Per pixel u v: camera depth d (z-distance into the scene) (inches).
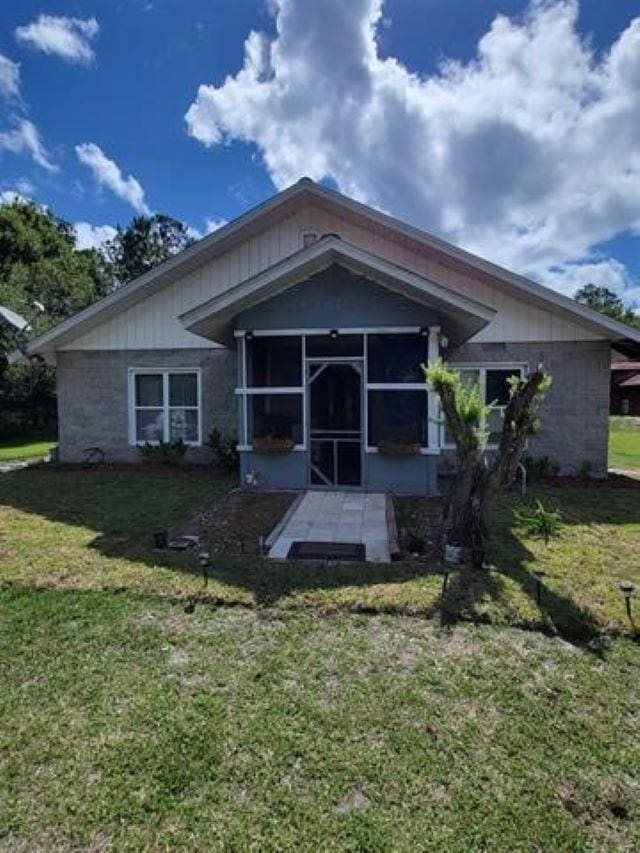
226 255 495.5
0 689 137.6
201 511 315.9
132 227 1962.4
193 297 502.9
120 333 514.9
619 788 106.7
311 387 376.8
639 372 1430.9
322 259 342.0
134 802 102.5
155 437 518.9
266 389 367.9
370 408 357.7
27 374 839.1
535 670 146.5
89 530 276.1
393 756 114.2
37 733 121.3
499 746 117.5
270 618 174.9
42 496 362.0
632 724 125.3
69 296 1096.8
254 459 372.2
